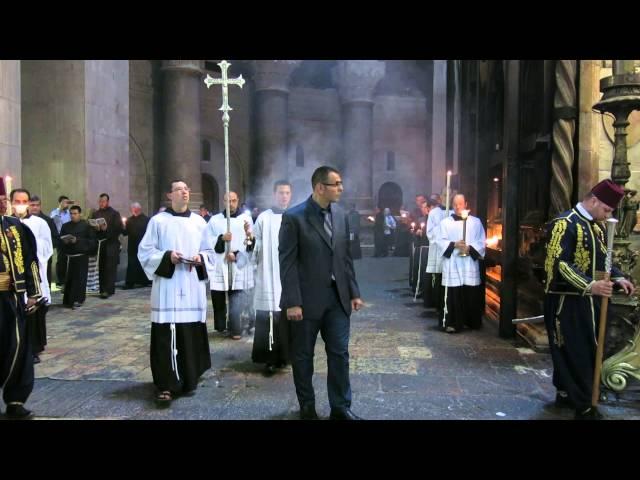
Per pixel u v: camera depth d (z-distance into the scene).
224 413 4.39
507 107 6.61
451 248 7.34
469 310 7.49
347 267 4.22
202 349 5.03
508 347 6.51
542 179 7.29
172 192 4.93
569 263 4.25
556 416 4.32
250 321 7.43
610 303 4.82
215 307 7.38
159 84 21.98
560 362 4.30
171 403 4.65
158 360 4.68
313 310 4.12
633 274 5.39
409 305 9.70
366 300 10.25
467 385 5.09
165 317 4.70
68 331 7.53
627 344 4.60
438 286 8.65
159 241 4.81
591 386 4.22
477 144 9.52
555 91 6.56
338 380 4.15
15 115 8.67
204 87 25.20
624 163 5.05
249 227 5.88
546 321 4.45
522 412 4.41
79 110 12.72
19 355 4.27
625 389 4.74
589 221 4.29
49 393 4.93
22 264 4.36
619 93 4.84
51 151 12.79
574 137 6.44
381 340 6.91
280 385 5.14
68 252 9.31
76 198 12.72
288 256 4.13
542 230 7.09
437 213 8.70
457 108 12.70
